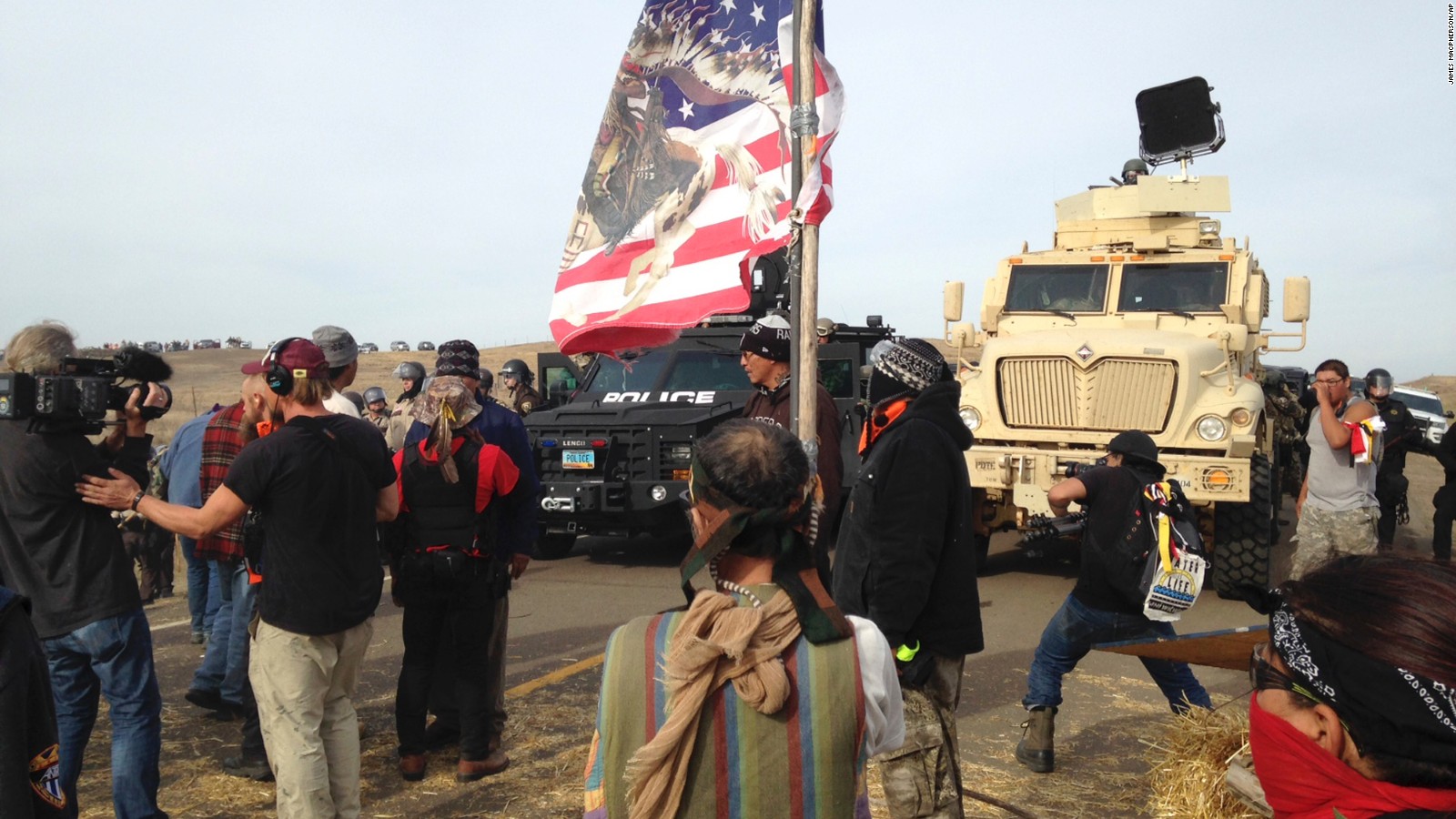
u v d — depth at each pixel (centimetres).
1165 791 379
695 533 182
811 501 183
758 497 172
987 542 977
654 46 355
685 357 1074
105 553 361
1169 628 452
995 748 498
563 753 493
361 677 631
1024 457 868
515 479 447
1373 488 748
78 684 367
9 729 177
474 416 441
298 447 346
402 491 440
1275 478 1061
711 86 350
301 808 343
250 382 429
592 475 964
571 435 967
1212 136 1013
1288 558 1026
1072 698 576
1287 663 129
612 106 362
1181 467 817
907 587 299
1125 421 850
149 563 885
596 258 364
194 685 546
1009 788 444
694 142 353
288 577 347
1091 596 448
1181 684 449
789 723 163
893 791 309
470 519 441
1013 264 1040
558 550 1082
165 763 481
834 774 163
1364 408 734
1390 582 125
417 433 440
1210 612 815
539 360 1204
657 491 941
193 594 718
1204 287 959
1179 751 384
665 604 841
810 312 309
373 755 491
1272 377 1200
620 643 170
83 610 354
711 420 965
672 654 164
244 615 509
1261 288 999
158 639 739
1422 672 118
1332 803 126
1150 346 845
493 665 482
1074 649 459
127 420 390
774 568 175
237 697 521
